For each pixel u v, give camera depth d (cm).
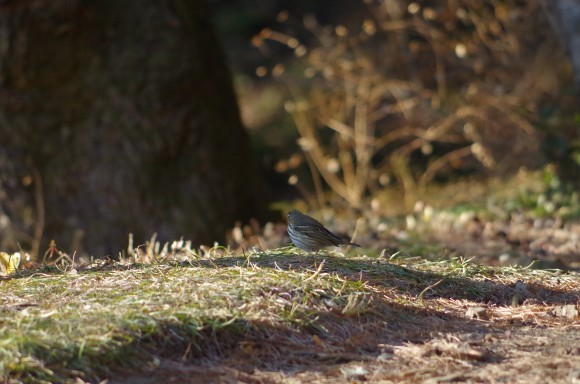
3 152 1488
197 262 736
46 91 1512
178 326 567
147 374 528
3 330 534
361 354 587
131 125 1524
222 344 573
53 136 1513
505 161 1969
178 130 1546
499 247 1106
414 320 657
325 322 619
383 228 1278
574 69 1315
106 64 1534
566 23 1305
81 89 1523
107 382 512
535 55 1988
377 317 645
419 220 1467
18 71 1493
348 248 1031
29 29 1487
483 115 1950
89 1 1519
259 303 615
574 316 688
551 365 555
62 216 1495
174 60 1553
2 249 1464
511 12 1895
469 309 684
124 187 1509
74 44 1516
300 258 754
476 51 1997
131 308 588
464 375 539
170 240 1502
